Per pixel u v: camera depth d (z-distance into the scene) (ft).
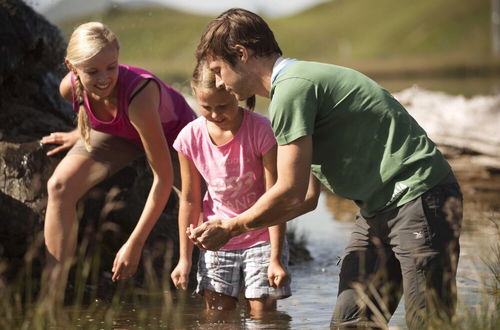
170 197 19.60
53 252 16.01
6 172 17.74
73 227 16.21
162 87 16.57
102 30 15.25
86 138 16.17
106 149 16.63
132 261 15.92
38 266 17.48
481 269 18.45
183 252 15.61
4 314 15.34
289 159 12.28
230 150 15.10
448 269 12.66
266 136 14.97
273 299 15.88
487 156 35.63
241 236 15.60
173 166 17.35
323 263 21.34
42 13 23.75
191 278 18.65
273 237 14.96
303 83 12.44
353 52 260.83
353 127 12.71
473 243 21.38
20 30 20.95
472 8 263.29
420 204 12.60
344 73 12.80
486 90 95.71
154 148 15.79
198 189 15.65
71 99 17.06
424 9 274.98
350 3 335.47
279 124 12.32
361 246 13.80
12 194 17.61
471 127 39.40
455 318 12.50
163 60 232.73
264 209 12.49
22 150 17.93
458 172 34.17
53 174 16.47
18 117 19.84
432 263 12.56
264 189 15.35
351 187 13.04
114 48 15.23
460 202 12.84
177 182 17.53
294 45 273.33
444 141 36.58
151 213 15.93
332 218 28.07
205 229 12.98
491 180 32.94
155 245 18.78
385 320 13.43
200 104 14.70
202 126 15.35
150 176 19.11
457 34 252.01
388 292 13.66
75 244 16.30
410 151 12.69
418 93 45.93
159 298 17.21
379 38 264.52
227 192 15.30
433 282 12.59
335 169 13.02
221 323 15.06
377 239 13.29
